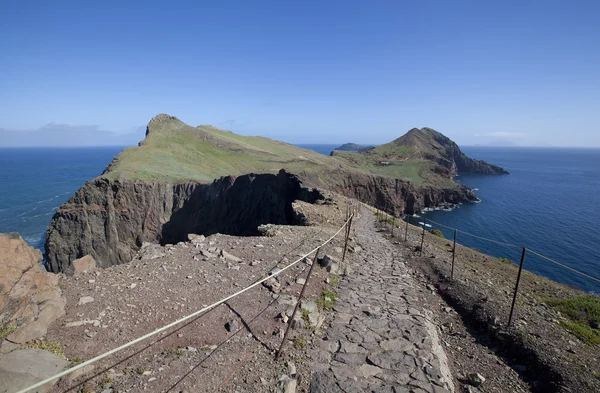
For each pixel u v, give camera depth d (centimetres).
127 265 1106
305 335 787
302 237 1727
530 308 1048
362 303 1018
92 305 782
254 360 664
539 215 8062
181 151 10588
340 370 670
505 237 6106
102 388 541
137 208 7050
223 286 983
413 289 1192
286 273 1148
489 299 1049
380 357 722
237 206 7088
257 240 1559
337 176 9631
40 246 7188
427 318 945
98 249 6606
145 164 8506
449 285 1216
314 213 2731
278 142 17100
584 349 785
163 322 757
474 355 798
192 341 701
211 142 11969
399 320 906
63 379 539
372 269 1421
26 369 522
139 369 589
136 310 789
